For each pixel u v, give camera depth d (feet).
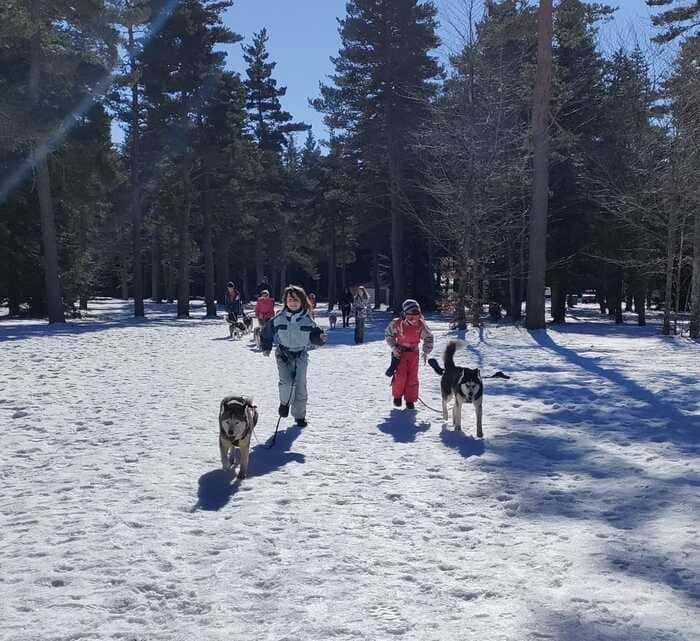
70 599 12.85
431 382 43.55
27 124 86.07
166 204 136.26
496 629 11.62
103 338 75.72
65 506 18.81
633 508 18.35
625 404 33.68
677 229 89.81
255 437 28.07
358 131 142.20
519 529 16.87
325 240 213.66
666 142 82.79
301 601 12.81
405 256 169.89
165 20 124.77
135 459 24.14
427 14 135.95
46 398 36.40
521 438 27.22
